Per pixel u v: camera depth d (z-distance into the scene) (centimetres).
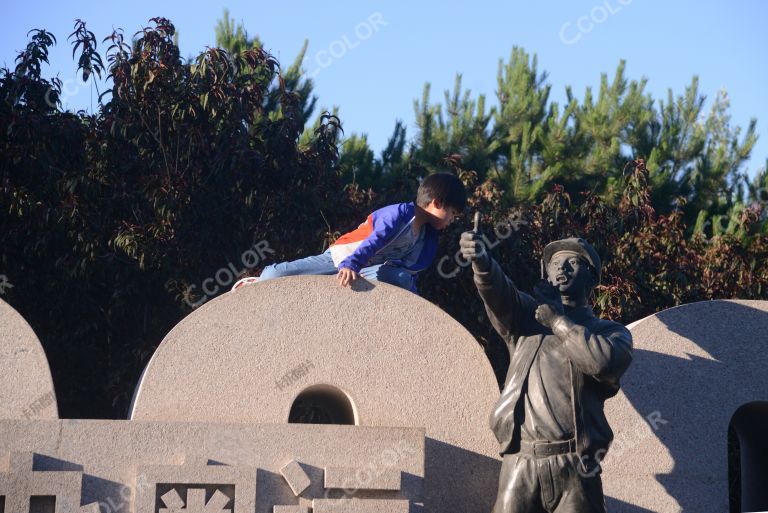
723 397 720
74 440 607
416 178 1368
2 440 600
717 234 1477
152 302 1141
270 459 624
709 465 707
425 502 659
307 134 1563
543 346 647
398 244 720
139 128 1109
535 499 625
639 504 693
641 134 1756
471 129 1719
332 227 1172
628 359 625
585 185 1675
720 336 732
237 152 1111
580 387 630
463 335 689
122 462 609
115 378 1098
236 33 1628
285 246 1139
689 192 1722
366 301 684
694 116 1797
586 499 616
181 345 653
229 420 647
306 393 747
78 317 1114
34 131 1066
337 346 673
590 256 662
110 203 1111
